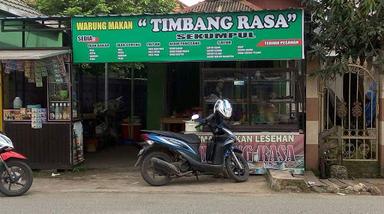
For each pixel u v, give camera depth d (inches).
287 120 398.3
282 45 386.0
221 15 390.0
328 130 413.4
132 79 668.7
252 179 386.3
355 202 308.8
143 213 278.8
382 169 410.0
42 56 381.7
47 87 419.2
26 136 421.1
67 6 686.5
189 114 527.5
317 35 398.0
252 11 386.0
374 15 384.2
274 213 277.9
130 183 378.0
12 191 332.2
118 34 403.9
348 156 417.4
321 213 277.9
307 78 403.5
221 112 371.6
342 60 386.0
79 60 410.0
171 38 397.4
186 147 366.6
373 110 416.8
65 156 418.3
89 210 287.0
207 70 401.7
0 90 422.3
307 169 407.2
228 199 318.7
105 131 585.0
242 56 390.3
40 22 447.8
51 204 305.0
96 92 677.9
